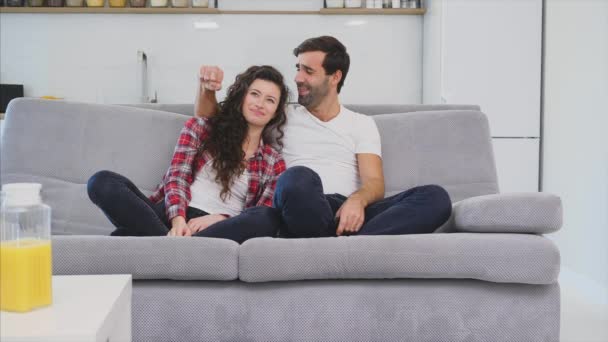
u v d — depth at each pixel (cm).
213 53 456
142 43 453
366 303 167
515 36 398
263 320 166
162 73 455
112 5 439
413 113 246
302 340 166
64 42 450
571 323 260
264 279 164
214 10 443
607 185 302
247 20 456
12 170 221
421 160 236
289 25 457
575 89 343
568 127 353
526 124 399
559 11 370
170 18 453
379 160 227
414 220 184
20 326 88
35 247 95
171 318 165
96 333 86
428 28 442
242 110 218
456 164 235
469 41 401
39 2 436
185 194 207
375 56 462
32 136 225
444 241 166
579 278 329
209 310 165
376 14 457
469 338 169
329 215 187
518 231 176
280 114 230
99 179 179
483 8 400
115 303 99
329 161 229
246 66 457
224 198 211
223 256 163
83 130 230
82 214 220
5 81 448
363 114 250
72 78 451
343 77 238
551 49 384
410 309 168
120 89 453
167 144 236
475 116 243
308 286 167
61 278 113
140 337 165
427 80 445
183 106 258
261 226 184
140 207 181
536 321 169
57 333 85
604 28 307
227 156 212
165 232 186
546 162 390
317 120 234
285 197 181
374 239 167
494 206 175
